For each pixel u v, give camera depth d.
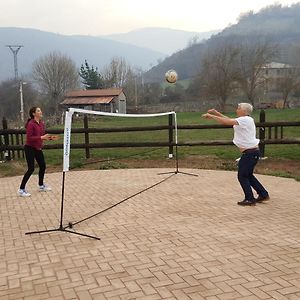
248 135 6.52
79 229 5.69
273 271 4.14
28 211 6.76
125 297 3.68
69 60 73.00
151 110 63.56
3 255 4.78
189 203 7.03
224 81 59.28
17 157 12.84
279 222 5.82
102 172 10.60
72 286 3.93
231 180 9.10
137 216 6.27
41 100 67.44
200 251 4.73
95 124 22.64
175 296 3.67
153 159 12.50
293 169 10.56
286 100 60.28
